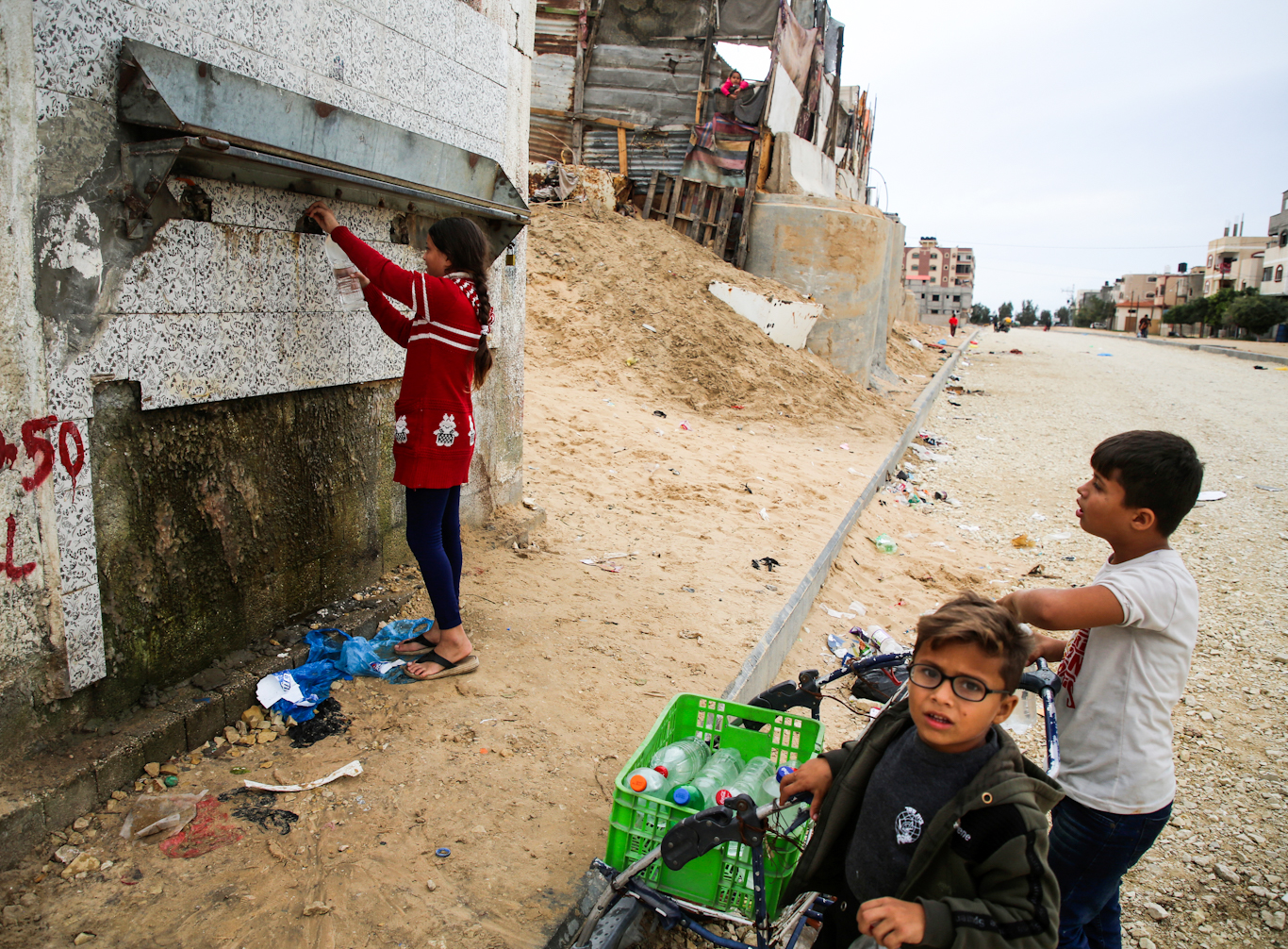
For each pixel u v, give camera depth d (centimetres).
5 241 254
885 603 660
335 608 421
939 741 182
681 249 1418
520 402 609
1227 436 1460
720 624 499
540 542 584
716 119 1535
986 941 167
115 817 281
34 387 266
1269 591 713
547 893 270
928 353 2630
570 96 1560
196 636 342
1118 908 263
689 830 228
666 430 980
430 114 456
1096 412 1738
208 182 318
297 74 359
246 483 359
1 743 271
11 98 251
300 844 280
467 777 324
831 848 209
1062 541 859
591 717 376
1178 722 490
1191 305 6275
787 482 871
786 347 1383
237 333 340
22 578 271
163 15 294
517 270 577
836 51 2116
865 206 1933
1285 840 388
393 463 461
